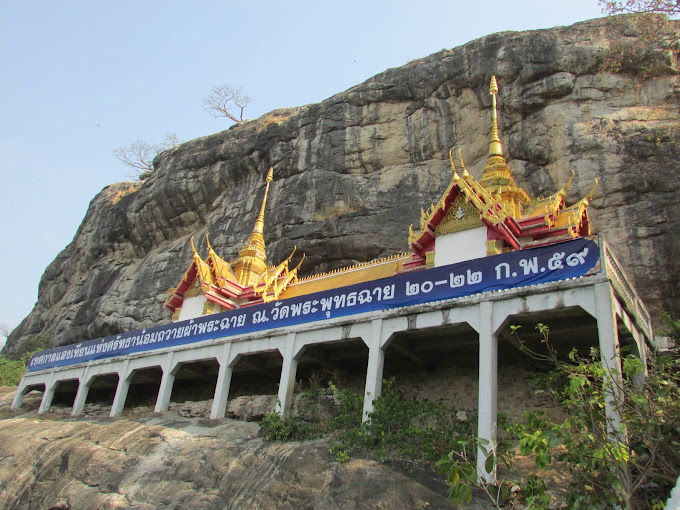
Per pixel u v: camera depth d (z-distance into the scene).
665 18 26.06
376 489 14.26
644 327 18.25
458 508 13.25
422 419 16.81
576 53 30.78
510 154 31.48
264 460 17.09
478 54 34.53
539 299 15.52
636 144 27.28
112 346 29.42
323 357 22.00
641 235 25.33
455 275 17.56
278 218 37.59
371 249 33.81
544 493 12.12
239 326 23.31
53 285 57.31
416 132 36.34
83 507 18.22
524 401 18.17
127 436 21.59
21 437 25.22
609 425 12.69
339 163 37.72
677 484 9.49
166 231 48.09
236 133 46.56
